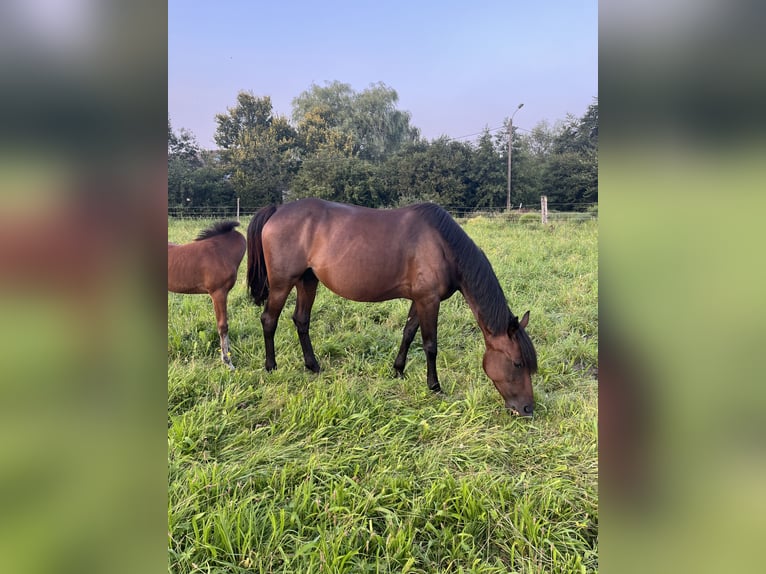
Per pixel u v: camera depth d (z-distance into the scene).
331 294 5.16
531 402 2.83
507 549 1.84
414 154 19.83
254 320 4.39
